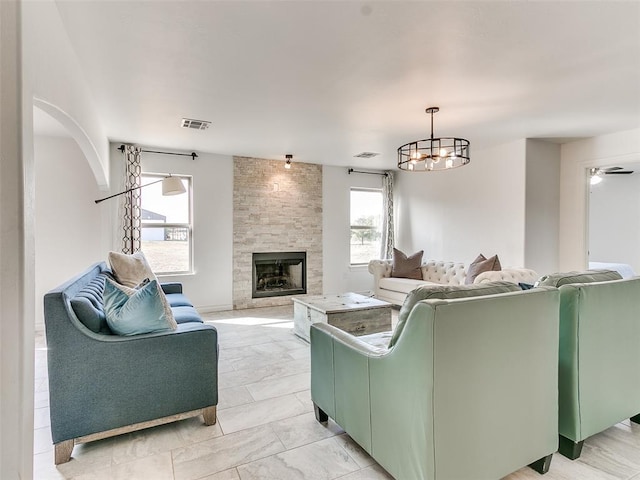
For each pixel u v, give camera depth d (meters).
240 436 2.04
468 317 1.37
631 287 1.96
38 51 1.52
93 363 1.87
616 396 1.92
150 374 2.00
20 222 1.26
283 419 2.23
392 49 2.30
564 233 4.90
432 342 1.30
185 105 3.34
